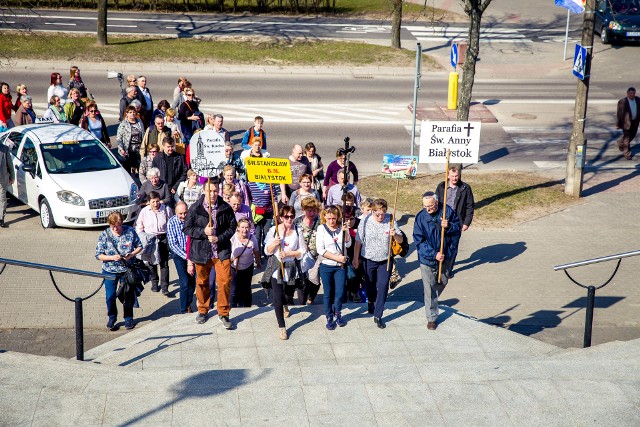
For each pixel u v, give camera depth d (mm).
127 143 18797
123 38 33406
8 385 8188
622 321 12703
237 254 11305
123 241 11570
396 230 10562
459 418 7797
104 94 26547
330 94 27797
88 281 13719
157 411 7801
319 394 8180
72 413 7723
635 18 34219
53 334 11820
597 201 18516
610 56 33188
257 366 9578
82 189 16047
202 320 10844
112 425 7570
